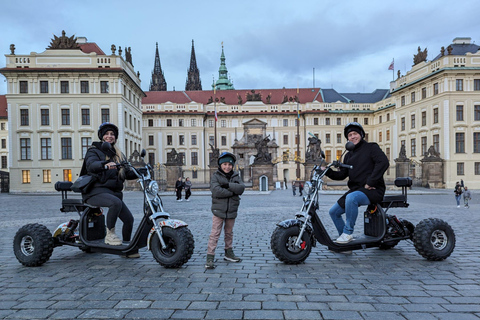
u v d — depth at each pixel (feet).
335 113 238.89
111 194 20.88
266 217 44.47
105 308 13.42
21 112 150.30
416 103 170.09
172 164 133.18
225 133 244.22
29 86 149.69
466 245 24.86
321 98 253.65
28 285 16.44
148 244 19.56
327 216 44.91
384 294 14.76
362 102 255.70
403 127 185.47
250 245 25.79
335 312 12.87
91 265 20.16
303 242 19.93
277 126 243.60
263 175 128.47
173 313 12.87
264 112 244.01
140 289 15.62
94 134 151.64
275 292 15.07
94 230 22.16
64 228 21.88
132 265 20.07
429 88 159.12
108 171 21.30
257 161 134.51
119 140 151.74
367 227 22.70
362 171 21.22
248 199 84.94
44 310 13.28
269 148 237.66
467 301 13.94
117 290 15.52
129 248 19.90
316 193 20.61
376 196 20.85
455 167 144.66
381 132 230.89
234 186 19.39
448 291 15.12
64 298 14.55
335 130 239.91
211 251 19.27
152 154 236.02
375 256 21.88
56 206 69.72
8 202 83.97
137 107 189.98
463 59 146.20
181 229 19.29
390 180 155.22
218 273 18.19
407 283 16.25
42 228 20.56
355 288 15.57
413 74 173.58
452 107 145.79
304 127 242.58
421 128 165.78
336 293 14.92
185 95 258.78
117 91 151.84
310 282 16.49
